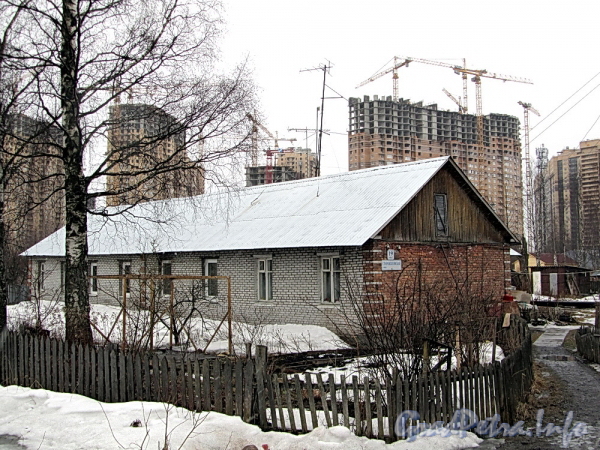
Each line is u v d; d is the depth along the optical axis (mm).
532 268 49406
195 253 26828
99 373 11188
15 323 19172
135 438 8734
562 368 17484
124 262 30531
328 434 8641
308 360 15508
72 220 13992
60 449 8523
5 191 15719
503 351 16578
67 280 13906
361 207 22656
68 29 13680
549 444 9430
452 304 12172
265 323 23719
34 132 14375
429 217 22734
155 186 14992
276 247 22453
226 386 9750
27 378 12812
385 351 10117
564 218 87000
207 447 8492
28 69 13570
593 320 32219
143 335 13016
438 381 9422
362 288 20516
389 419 8883
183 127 14227
